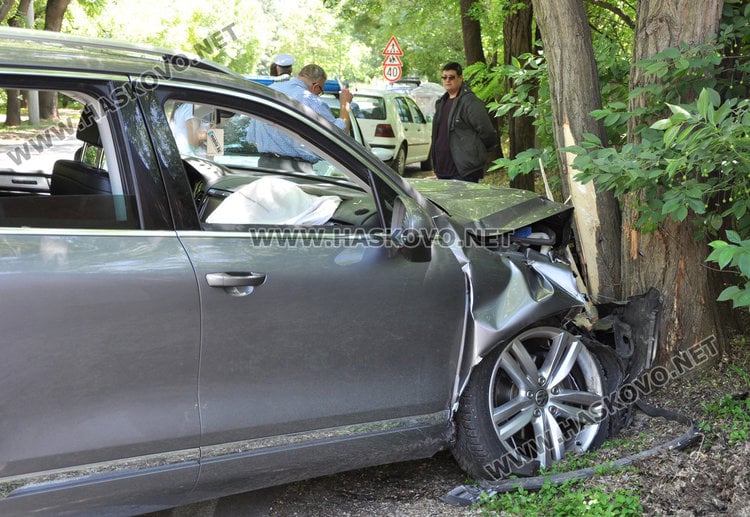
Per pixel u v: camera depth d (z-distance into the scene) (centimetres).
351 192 384
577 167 381
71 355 262
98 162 286
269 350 298
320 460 321
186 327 279
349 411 321
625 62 547
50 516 269
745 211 386
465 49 1219
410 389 334
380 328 321
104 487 274
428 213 344
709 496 323
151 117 288
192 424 287
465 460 358
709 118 322
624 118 413
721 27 414
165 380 279
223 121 382
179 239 285
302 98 693
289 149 400
